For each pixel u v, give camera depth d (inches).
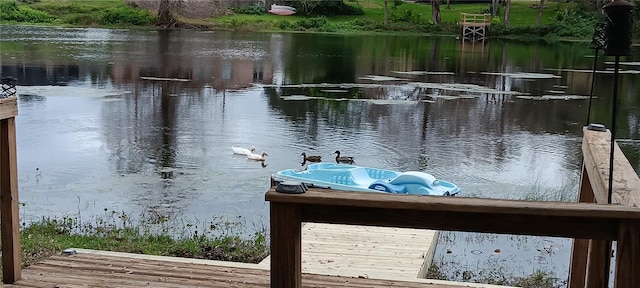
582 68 863.1
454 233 224.7
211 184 301.6
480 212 79.7
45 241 191.6
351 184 279.7
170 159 351.6
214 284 130.9
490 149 400.5
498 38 1357.0
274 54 975.0
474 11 1701.5
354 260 170.9
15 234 129.7
